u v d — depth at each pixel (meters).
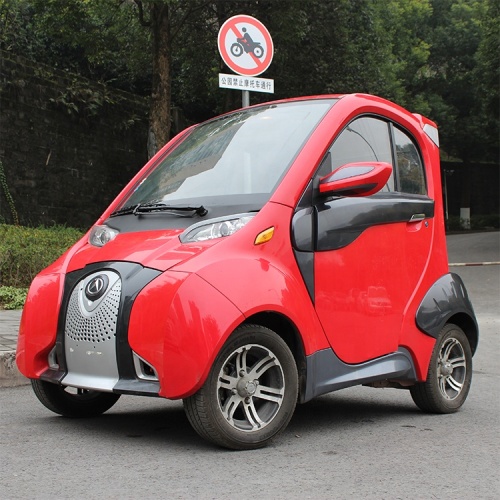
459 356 5.45
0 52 15.76
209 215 4.38
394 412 5.34
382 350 4.80
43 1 16.64
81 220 17.97
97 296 4.11
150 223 4.54
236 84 8.41
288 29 19.02
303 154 4.53
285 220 4.31
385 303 4.84
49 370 4.42
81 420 4.87
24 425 4.70
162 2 15.34
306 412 5.31
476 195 51.03
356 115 4.94
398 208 4.99
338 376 4.49
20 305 9.73
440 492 3.43
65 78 17.66
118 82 22.77
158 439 4.32
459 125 44.09
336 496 3.32
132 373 3.97
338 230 4.54
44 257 11.09
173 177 5.03
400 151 5.27
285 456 3.99
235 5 19.33
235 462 3.83
